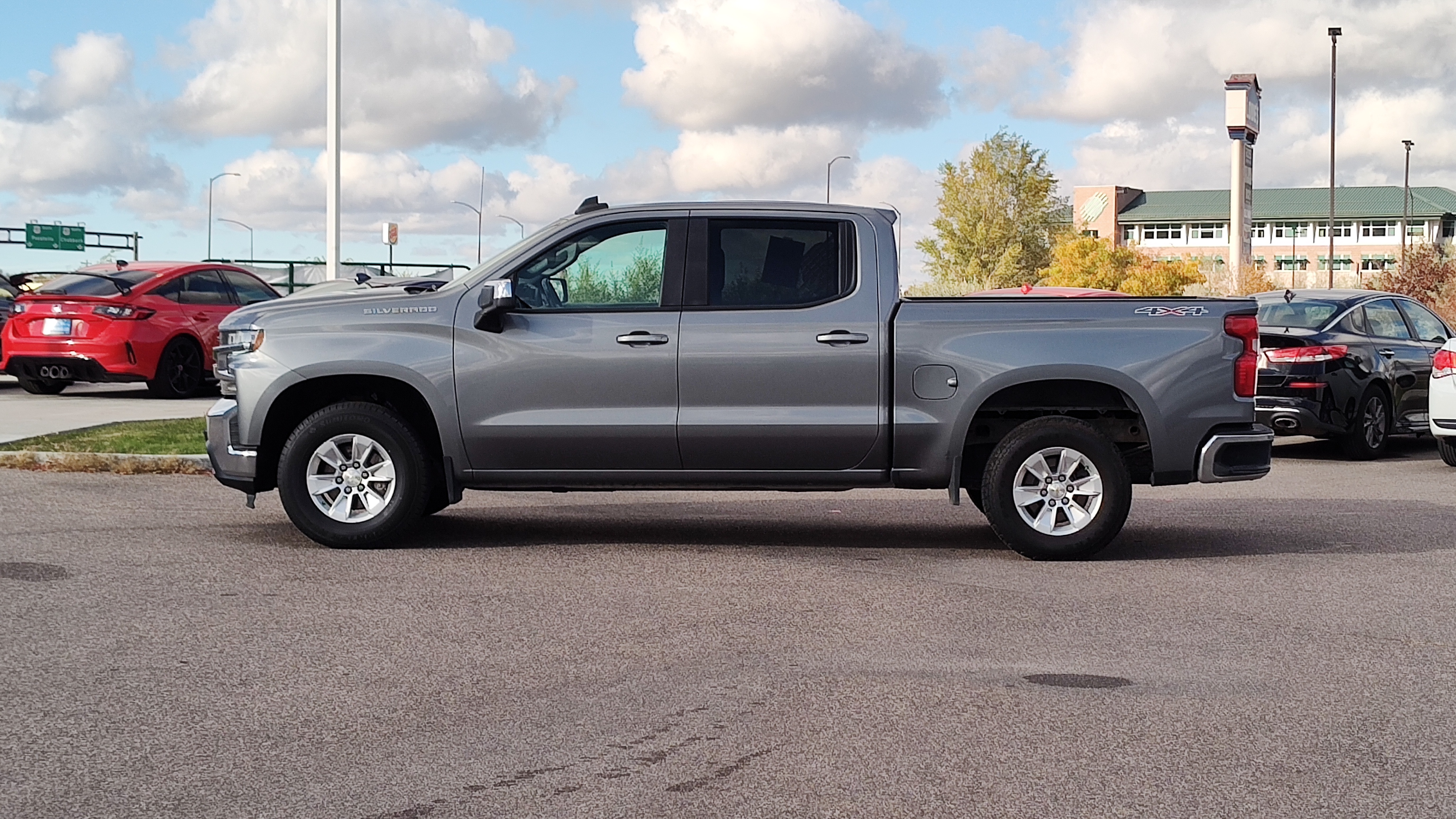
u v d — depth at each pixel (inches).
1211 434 330.6
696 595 285.1
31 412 639.8
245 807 161.6
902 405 326.6
